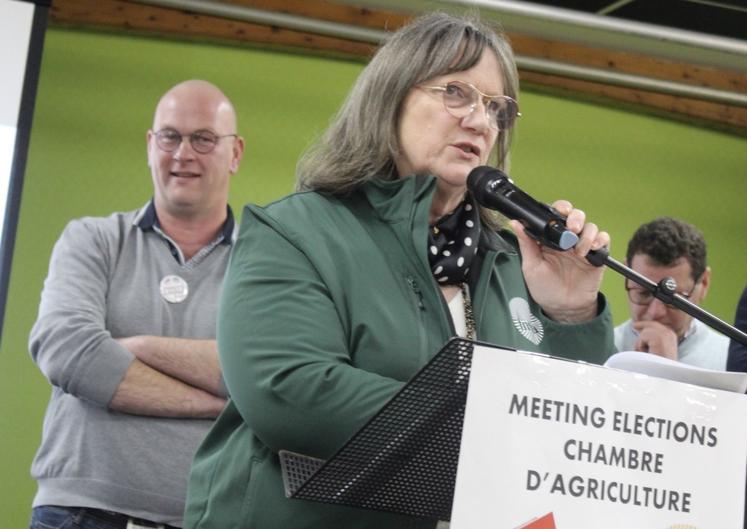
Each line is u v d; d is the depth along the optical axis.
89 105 5.08
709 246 5.83
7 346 4.76
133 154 5.05
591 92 5.80
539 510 1.78
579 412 1.81
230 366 2.28
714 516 1.86
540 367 1.80
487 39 2.69
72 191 4.98
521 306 2.67
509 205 2.37
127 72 5.15
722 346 5.53
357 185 2.59
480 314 2.54
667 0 5.50
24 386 4.75
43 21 5.08
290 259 2.37
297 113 5.31
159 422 4.76
